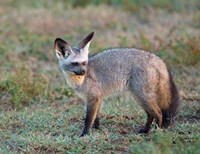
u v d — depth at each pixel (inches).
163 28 1141.7
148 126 631.2
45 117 692.1
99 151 585.3
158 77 620.4
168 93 629.6
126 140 605.6
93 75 637.9
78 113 706.2
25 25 1182.9
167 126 632.4
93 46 986.7
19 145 605.0
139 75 621.3
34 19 1213.1
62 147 593.9
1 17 1228.5
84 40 654.5
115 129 647.8
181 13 1270.9
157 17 1242.6
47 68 934.4
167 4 1314.0
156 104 624.4
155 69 620.7
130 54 634.2
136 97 627.5
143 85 619.8
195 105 712.4
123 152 581.0
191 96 745.0
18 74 799.1
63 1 1370.6
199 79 821.2
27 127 666.2
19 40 1099.3
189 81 814.5
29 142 604.7
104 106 734.5
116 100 762.2
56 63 970.1
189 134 614.2
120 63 633.6
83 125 671.1
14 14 1251.2
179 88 778.2
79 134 638.5
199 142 569.0
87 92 636.1
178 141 572.4
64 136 635.5
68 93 798.5
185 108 707.4
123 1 1333.7
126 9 1294.3
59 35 1120.8
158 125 626.2
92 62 645.9
